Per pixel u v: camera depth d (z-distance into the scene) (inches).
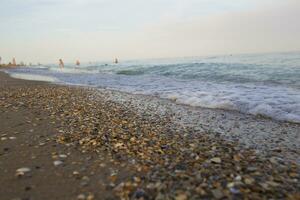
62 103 391.9
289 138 223.6
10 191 125.6
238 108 343.0
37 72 1667.1
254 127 260.8
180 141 210.5
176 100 424.2
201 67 1057.5
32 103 383.9
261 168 154.1
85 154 175.2
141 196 120.3
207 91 483.2
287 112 301.0
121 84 730.8
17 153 175.9
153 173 144.2
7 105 361.1
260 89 466.9
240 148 196.1
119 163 159.6
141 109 356.5
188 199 116.7
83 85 737.0
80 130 235.1
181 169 149.2
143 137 219.0
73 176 141.8
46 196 121.2
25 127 243.0
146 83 722.2
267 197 118.8
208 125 270.8
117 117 299.9
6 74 1419.8
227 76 731.4
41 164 157.8
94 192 124.9
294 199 117.6
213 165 156.0
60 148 186.4
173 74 943.7
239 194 120.4
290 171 151.7
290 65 895.1
